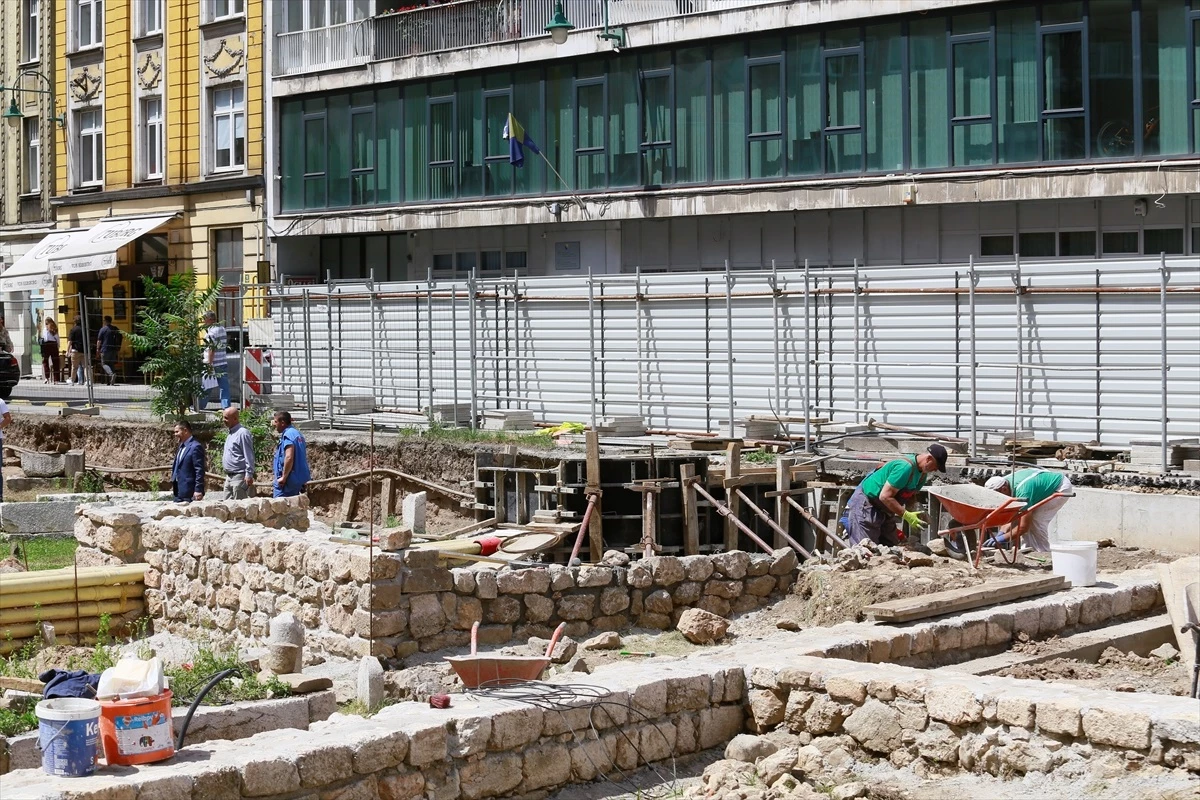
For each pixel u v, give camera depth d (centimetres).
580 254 3250
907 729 849
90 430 2864
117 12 4138
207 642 1347
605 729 866
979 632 1125
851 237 2842
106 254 3891
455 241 3497
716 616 1332
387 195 3544
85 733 713
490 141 3334
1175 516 1605
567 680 909
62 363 3809
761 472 1694
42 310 3997
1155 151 2464
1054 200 2581
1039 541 1506
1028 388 1961
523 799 826
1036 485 1484
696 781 871
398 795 775
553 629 1323
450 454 2206
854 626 1098
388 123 3531
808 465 1697
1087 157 2522
